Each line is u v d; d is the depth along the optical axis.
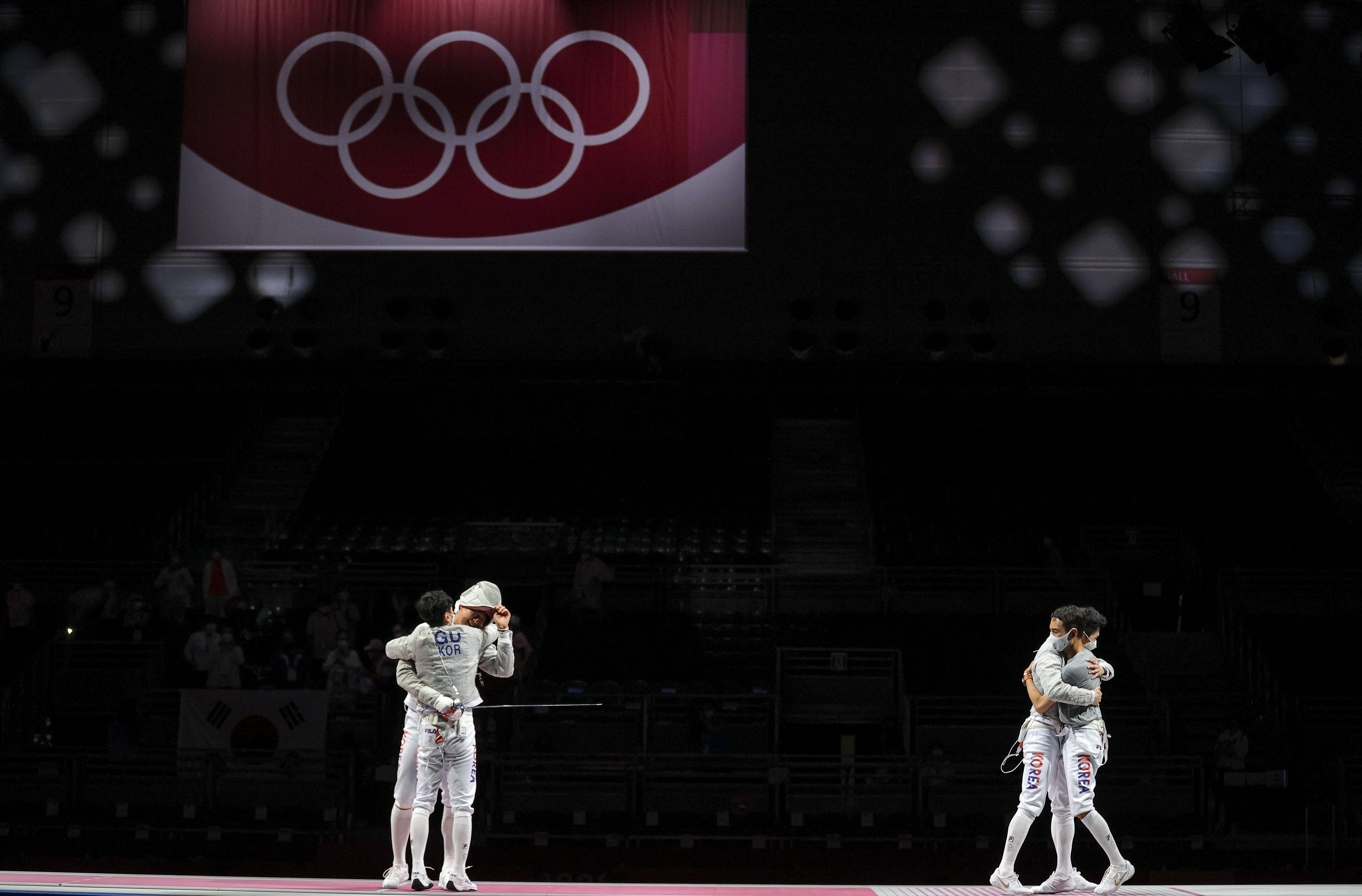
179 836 20.05
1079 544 28.64
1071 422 32.72
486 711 21.08
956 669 24.11
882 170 32.75
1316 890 9.66
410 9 21.59
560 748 22.17
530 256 33.03
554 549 28.41
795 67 33.09
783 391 32.91
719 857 19.36
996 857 19.25
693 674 24.11
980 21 32.97
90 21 33.25
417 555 27.95
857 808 20.75
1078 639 9.54
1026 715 22.64
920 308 32.41
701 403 33.75
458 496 30.81
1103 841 9.30
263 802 20.77
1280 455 31.27
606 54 21.31
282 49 21.47
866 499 30.62
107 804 20.81
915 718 22.34
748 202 32.88
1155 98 32.69
